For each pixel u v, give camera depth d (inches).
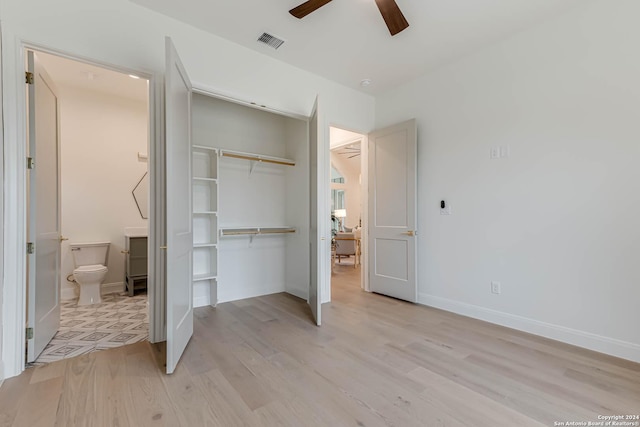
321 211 143.9
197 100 137.2
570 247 97.0
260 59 122.6
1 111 72.7
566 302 97.6
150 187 96.5
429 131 138.3
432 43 114.7
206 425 57.9
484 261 118.3
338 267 252.8
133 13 93.1
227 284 144.8
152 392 68.5
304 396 67.4
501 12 96.6
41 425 57.5
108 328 109.7
